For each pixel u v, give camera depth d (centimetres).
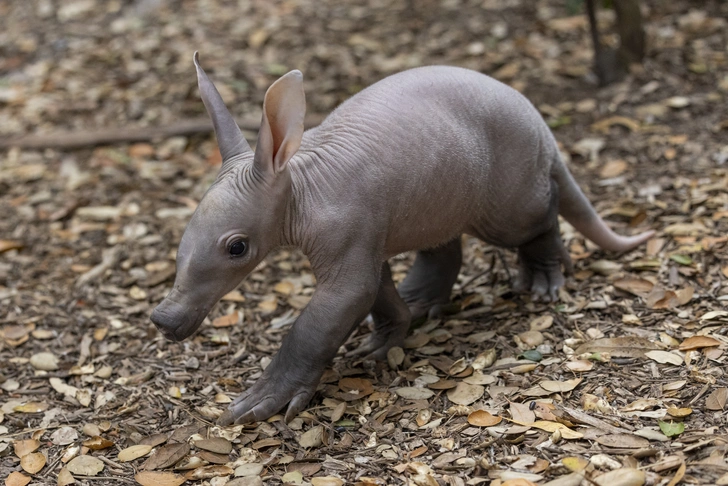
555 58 382
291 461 240
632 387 245
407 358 258
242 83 390
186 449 243
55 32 464
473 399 247
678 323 258
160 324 238
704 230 280
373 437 243
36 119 379
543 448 236
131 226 310
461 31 422
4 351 272
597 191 302
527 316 265
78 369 266
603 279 272
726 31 376
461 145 249
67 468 243
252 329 274
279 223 240
